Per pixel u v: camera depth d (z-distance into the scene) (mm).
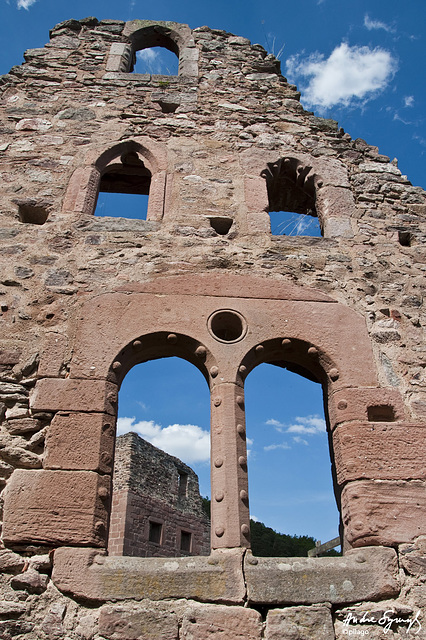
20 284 5535
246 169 6910
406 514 4465
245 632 3801
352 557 4289
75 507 4230
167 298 5516
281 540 26703
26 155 6734
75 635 3756
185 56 8336
